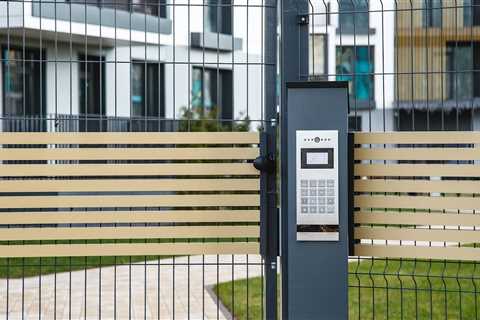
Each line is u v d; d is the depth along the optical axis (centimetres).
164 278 916
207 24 1689
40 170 562
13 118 591
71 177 574
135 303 761
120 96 1598
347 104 524
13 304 746
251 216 566
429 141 542
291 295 529
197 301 770
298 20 555
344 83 523
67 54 1489
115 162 575
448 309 707
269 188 564
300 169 525
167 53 1656
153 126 770
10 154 565
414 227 556
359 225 554
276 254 564
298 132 524
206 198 567
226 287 847
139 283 880
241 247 568
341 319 528
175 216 567
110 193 574
